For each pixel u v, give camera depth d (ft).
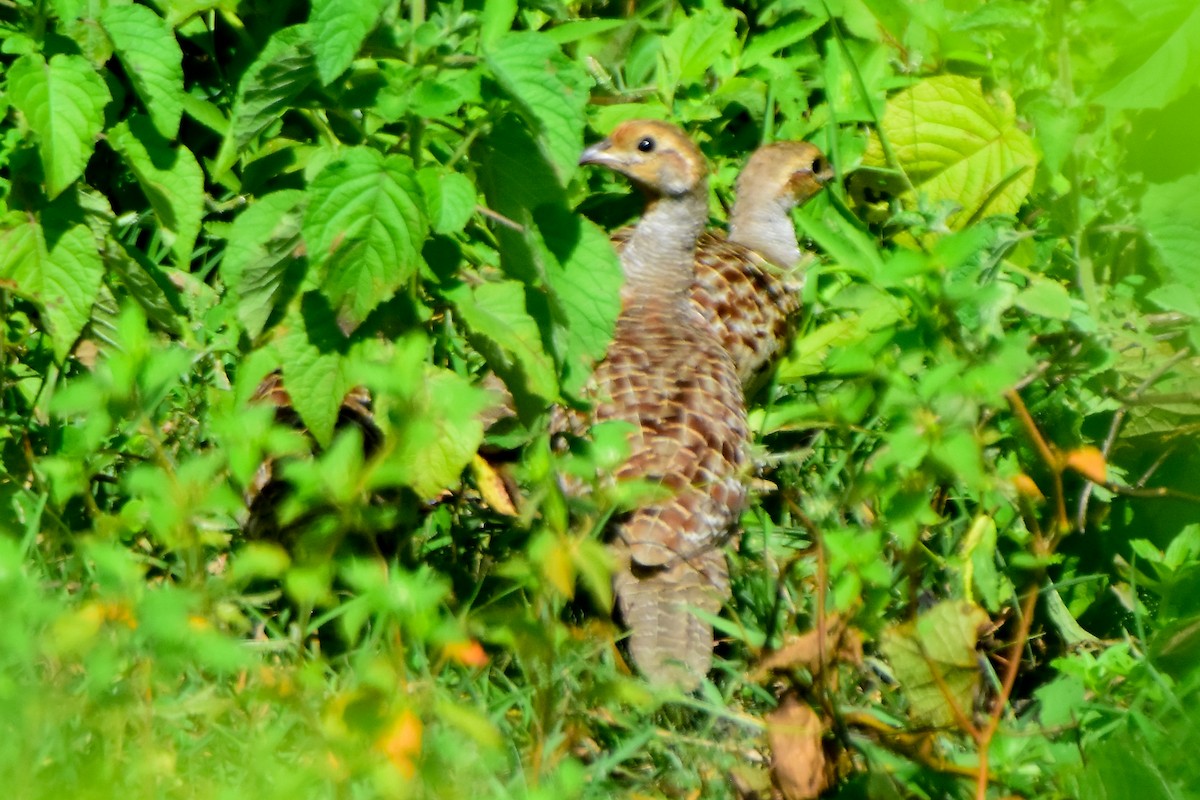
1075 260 32.37
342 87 27.78
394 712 17.94
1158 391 31.01
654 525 30.12
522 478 28.35
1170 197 31.30
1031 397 30.48
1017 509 26.37
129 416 22.07
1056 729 23.61
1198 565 26.16
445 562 29.91
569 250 28.96
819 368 38.06
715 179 45.27
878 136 38.52
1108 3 32.32
